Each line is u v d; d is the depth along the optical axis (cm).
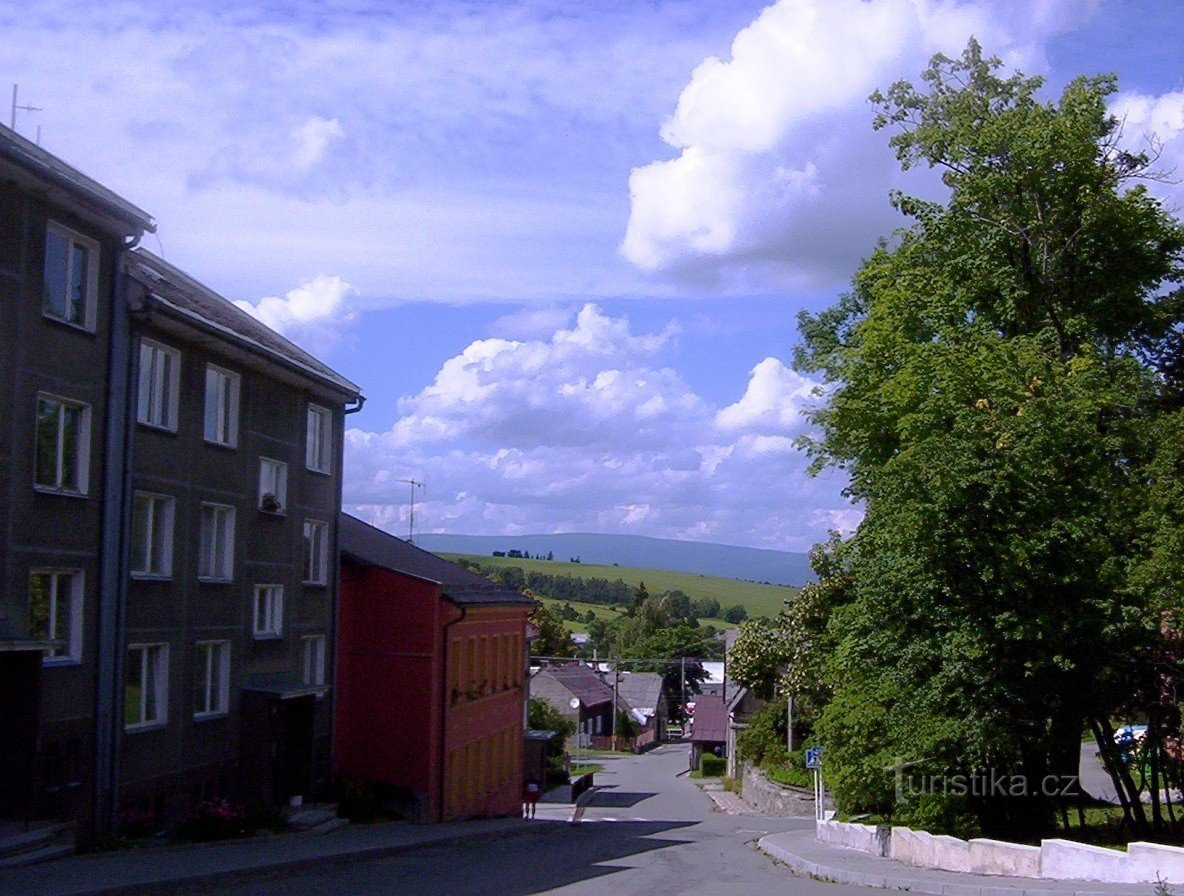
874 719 2345
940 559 1959
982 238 2741
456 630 3391
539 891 1563
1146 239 2662
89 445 1923
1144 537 1922
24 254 1762
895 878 1673
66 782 1853
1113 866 1535
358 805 2973
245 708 2473
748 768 5625
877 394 2639
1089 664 1980
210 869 1638
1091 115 2638
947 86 2861
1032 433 1967
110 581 1969
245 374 2498
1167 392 2553
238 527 2466
